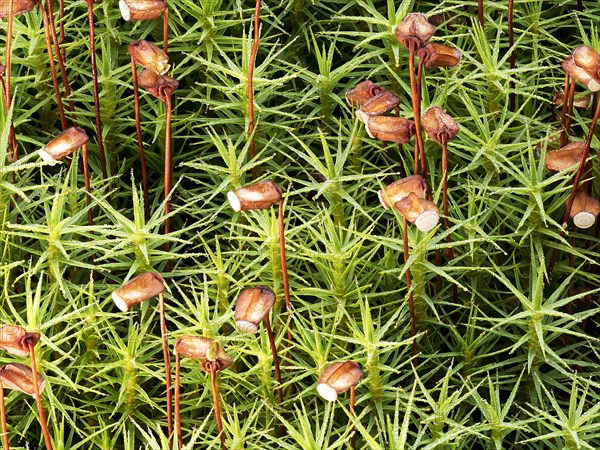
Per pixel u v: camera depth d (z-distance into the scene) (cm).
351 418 16
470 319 18
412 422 17
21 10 17
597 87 17
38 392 16
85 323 17
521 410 18
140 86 18
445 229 18
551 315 17
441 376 18
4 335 16
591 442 17
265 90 18
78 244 17
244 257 18
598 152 18
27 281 17
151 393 18
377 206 18
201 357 16
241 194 17
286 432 17
